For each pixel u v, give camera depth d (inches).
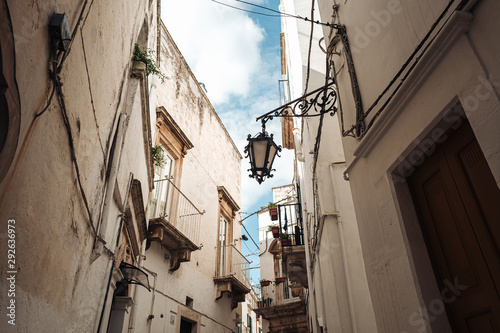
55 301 98.3
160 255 357.4
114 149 171.9
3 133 52.5
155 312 329.1
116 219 188.9
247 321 911.0
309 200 323.9
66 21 74.9
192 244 378.6
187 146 445.1
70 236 107.0
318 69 256.8
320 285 261.4
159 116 378.3
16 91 53.1
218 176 556.7
